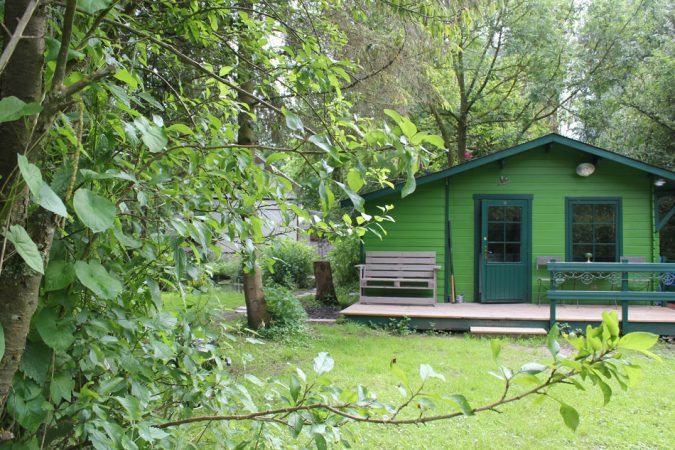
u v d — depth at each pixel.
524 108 18.28
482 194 10.06
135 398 1.28
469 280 10.06
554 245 9.94
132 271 1.46
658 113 15.23
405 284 10.16
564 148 9.95
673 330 8.01
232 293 12.20
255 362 5.76
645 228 9.80
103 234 1.24
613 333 1.06
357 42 6.85
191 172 1.48
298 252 15.20
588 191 9.90
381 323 8.71
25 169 0.71
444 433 3.99
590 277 9.81
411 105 8.51
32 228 0.94
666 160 15.59
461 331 8.67
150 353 1.55
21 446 1.02
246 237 1.65
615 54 16.39
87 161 1.21
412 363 6.12
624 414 4.50
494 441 3.90
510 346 7.38
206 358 1.86
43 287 1.07
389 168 1.22
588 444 3.91
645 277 9.72
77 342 1.20
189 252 1.72
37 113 0.85
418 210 10.16
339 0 4.50
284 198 1.61
